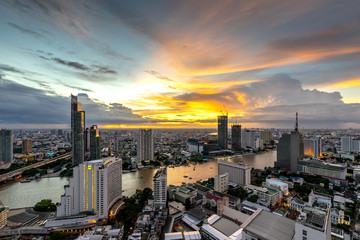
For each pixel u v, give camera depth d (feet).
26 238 564.71
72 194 649.20
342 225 577.43
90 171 649.20
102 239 509.35
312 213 371.76
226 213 638.94
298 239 350.43
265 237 389.80
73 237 559.38
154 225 563.48
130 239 513.04
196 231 540.11
